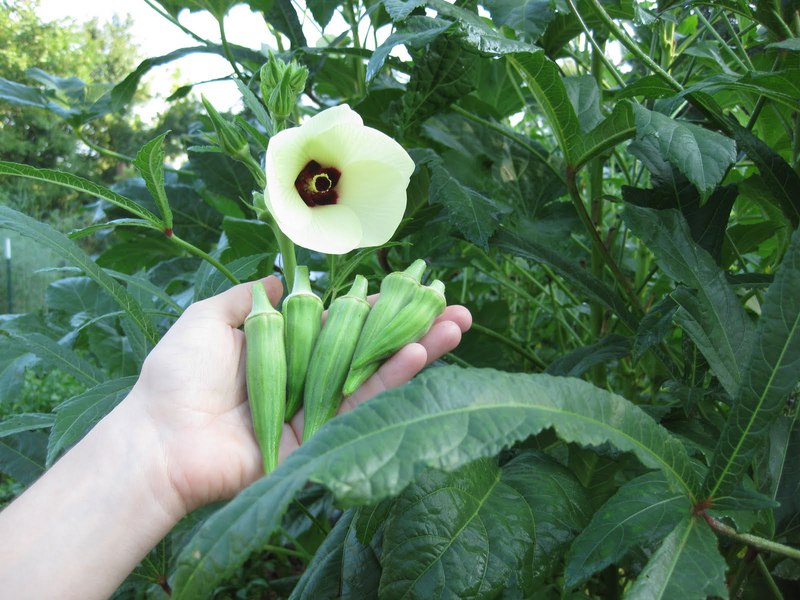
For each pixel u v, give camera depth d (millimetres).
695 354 367
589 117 458
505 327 637
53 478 289
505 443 184
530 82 397
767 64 480
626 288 423
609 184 762
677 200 394
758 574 388
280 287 355
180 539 438
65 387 1366
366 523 280
